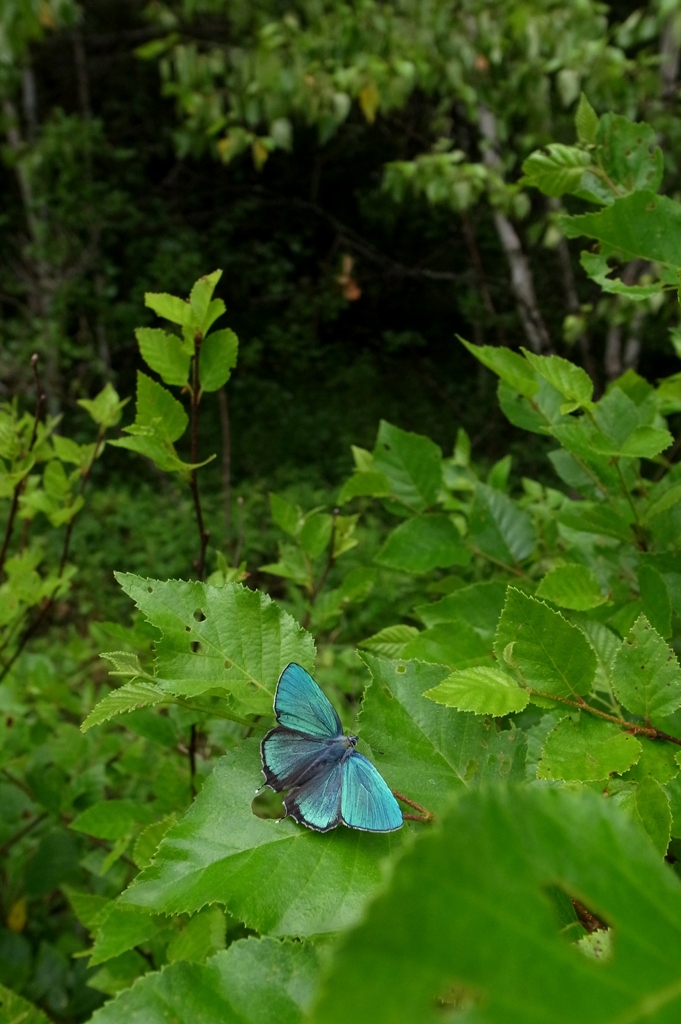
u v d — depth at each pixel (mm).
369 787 150
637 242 214
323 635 475
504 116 935
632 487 232
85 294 1490
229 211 1995
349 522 334
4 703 327
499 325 1376
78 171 1497
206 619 172
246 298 1914
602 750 156
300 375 1835
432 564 272
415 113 1415
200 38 1394
